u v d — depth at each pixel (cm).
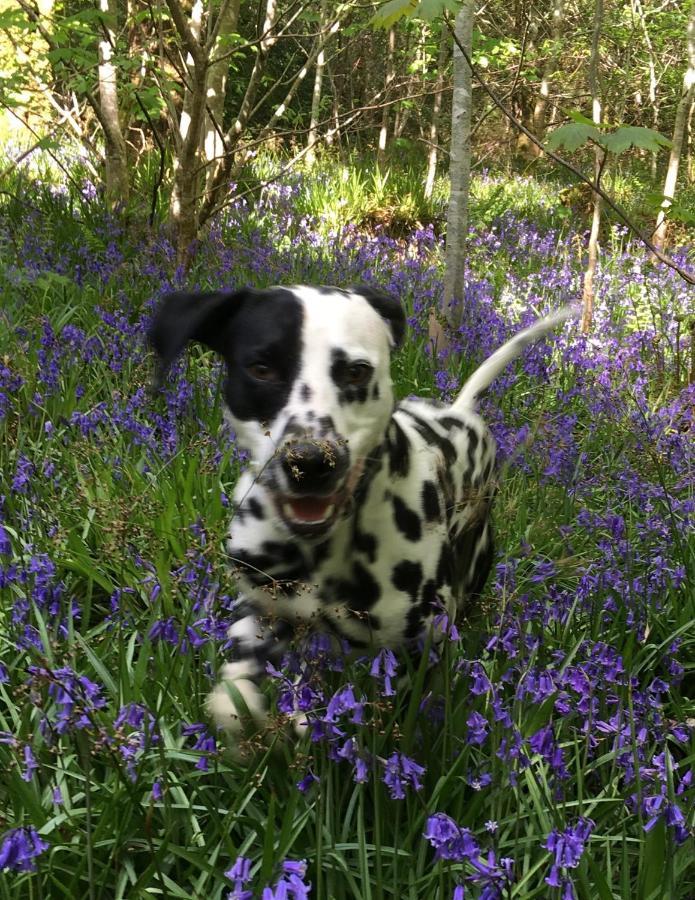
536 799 73
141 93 233
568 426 145
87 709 62
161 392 137
